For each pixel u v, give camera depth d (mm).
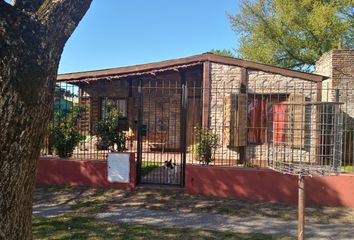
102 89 15008
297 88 10992
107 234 4902
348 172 6934
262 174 7051
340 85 13234
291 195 6910
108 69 12969
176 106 14031
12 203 2225
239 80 11211
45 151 8633
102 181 7871
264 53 25594
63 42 2445
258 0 26031
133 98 14633
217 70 11383
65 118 8758
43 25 2254
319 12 22562
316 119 5680
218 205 6641
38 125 2291
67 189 7715
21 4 2283
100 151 9109
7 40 2029
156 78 14000
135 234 4934
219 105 11289
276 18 25375
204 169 7332
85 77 13305
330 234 5156
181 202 6809
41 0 2395
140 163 8102
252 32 26328
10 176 2168
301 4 23984
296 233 5148
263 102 11250
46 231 4973
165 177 8617
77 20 2559
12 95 2059
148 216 5934
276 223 5672
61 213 6020
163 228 5277
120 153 7793
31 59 2148
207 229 5277
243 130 10750
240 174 7152
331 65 13383
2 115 2047
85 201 6812
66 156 8578
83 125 9445
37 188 7797
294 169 4148
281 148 5773
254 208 6504
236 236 4926
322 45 24375
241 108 10695
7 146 2109
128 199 6980
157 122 14195
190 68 12625
